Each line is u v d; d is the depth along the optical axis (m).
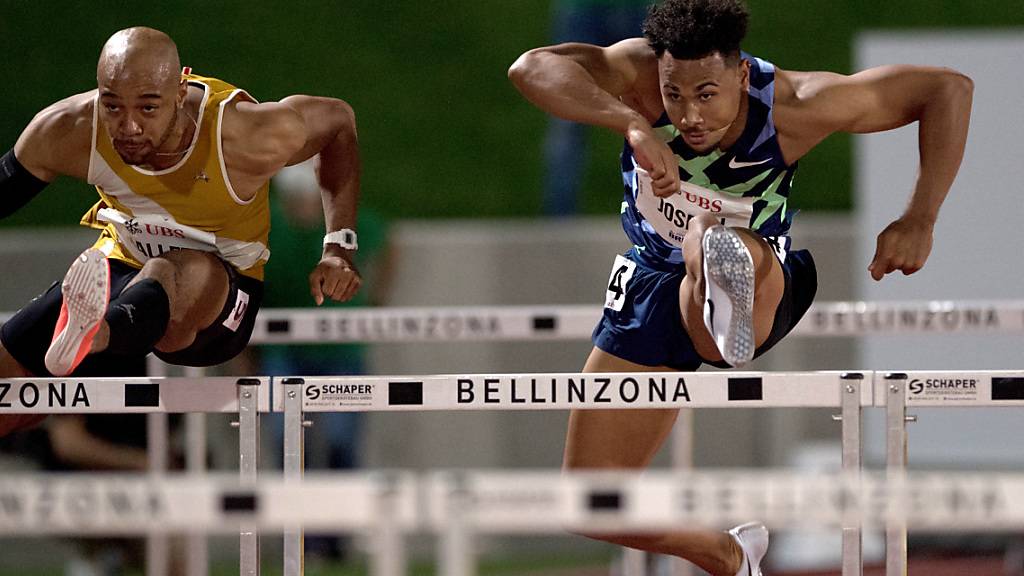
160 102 10.52
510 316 15.64
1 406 10.58
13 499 8.44
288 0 41.25
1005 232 22.23
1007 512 8.23
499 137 37.94
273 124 11.20
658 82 11.04
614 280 12.34
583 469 12.22
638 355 12.10
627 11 29.02
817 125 10.98
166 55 10.59
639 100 11.20
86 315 10.26
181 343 11.55
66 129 11.12
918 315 15.31
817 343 24.44
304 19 40.69
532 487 8.14
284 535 10.59
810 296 12.19
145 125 10.55
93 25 39.28
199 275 11.29
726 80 10.33
